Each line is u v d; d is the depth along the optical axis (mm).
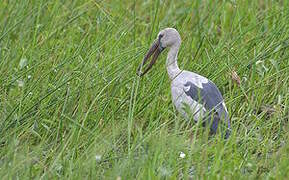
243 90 13562
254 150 12523
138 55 14227
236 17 16766
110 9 17547
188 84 13359
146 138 11641
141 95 13758
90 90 13586
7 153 11500
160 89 13383
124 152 12047
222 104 13062
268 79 14289
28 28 16125
